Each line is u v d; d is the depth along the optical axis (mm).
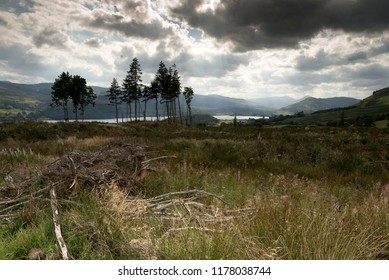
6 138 20078
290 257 3000
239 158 11430
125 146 6539
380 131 21656
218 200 5492
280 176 7961
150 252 3115
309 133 22250
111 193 4375
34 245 3324
